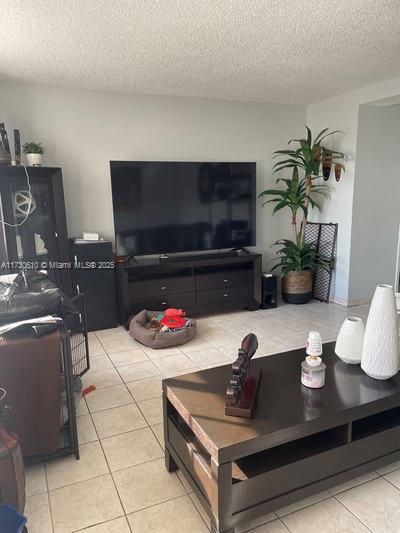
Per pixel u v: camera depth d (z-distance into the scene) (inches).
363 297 175.2
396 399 65.6
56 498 66.1
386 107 160.2
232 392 59.7
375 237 171.6
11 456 57.3
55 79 132.9
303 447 63.1
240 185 169.3
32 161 131.2
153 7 82.8
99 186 154.4
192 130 165.6
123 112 153.4
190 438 64.3
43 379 68.4
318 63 120.6
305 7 84.2
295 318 158.6
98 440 81.4
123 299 147.9
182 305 157.6
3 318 70.7
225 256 164.6
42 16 86.0
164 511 63.2
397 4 83.4
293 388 67.6
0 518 52.5
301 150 165.0
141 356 123.3
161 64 119.3
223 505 54.2
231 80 138.1
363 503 64.2
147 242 156.9
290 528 59.6
